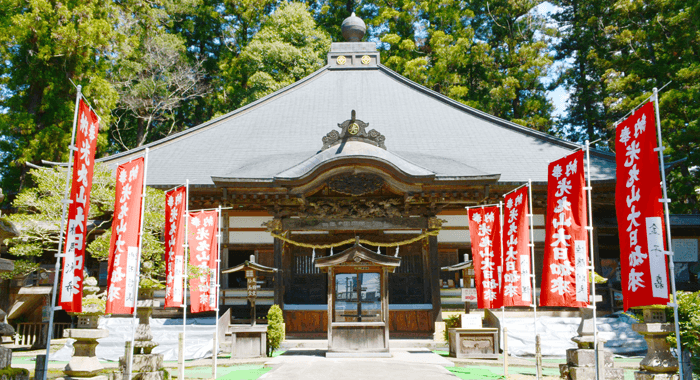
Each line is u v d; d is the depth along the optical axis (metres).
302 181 17.28
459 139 22.45
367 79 28.25
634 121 7.80
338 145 18.34
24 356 15.12
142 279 10.66
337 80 28.14
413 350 15.45
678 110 25.59
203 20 40.78
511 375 11.27
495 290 12.94
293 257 18.62
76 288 7.95
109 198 13.95
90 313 8.98
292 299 18.20
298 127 23.41
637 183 7.64
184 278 10.77
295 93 26.80
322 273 18.39
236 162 20.69
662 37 29.11
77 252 8.02
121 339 15.05
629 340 15.07
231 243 19.12
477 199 18.62
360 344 13.46
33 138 23.05
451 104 25.70
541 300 9.42
